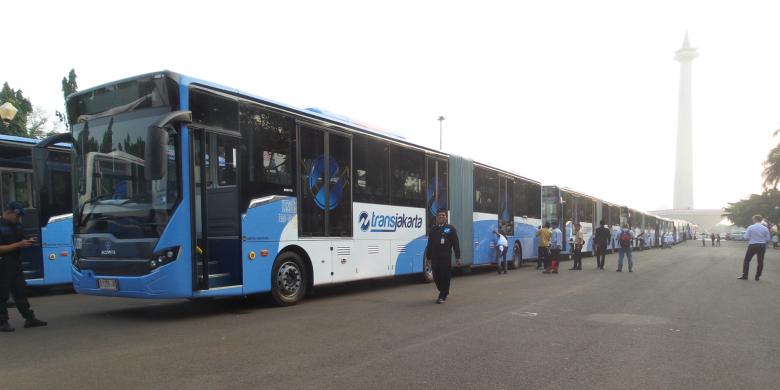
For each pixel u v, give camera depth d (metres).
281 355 6.09
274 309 9.43
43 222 11.70
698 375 5.44
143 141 8.05
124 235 8.04
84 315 8.97
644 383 5.16
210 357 5.97
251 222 8.91
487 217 17.67
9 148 11.37
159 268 7.71
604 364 5.81
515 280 15.30
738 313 9.23
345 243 11.13
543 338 7.08
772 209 72.00
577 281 14.95
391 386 4.98
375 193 12.17
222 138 8.74
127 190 8.12
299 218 9.95
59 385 4.94
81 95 8.78
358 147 11.67
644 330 7.67
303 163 10.11
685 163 124.56
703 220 147.88
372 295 11.59
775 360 6.05
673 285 13.80
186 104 7.97
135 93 8.22
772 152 48.81
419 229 13.86
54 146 12.04
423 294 11.77
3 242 7.51
